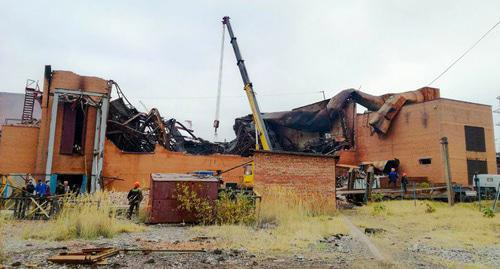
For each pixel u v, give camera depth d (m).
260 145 36.78
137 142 33.81
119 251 8.80
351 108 37.88
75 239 10.87
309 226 13.38
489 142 33.47
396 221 16.20
